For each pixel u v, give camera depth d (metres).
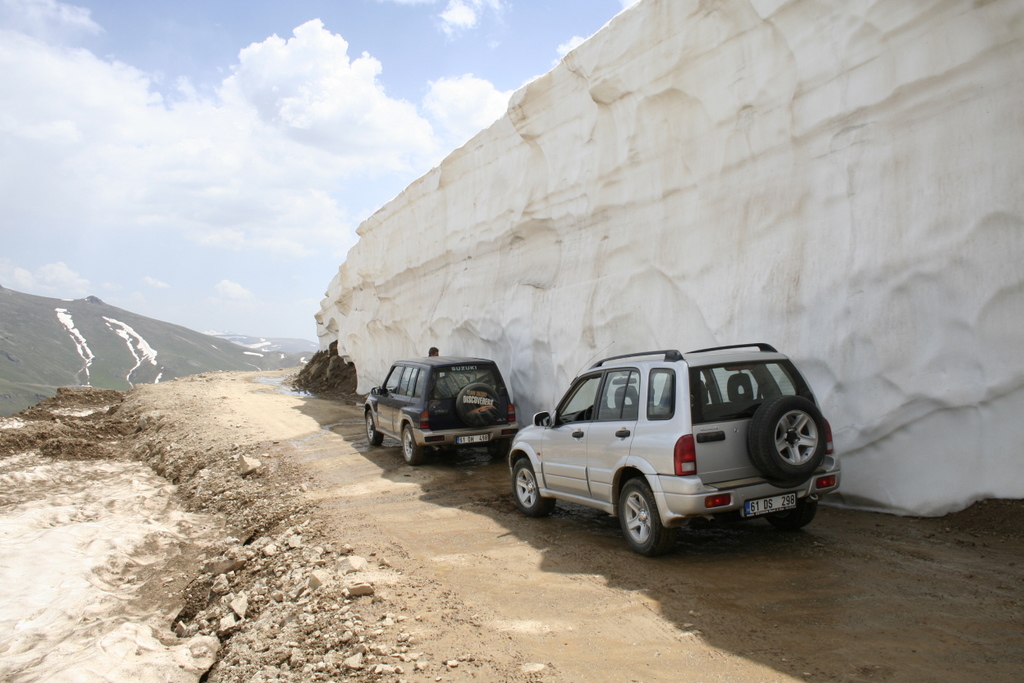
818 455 4.86
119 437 16.53
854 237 6.53
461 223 16.03
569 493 6.23
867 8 6.38
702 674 3.24
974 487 5.38
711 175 8.48
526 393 12.42
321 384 27.92
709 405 4.92
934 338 5.73
